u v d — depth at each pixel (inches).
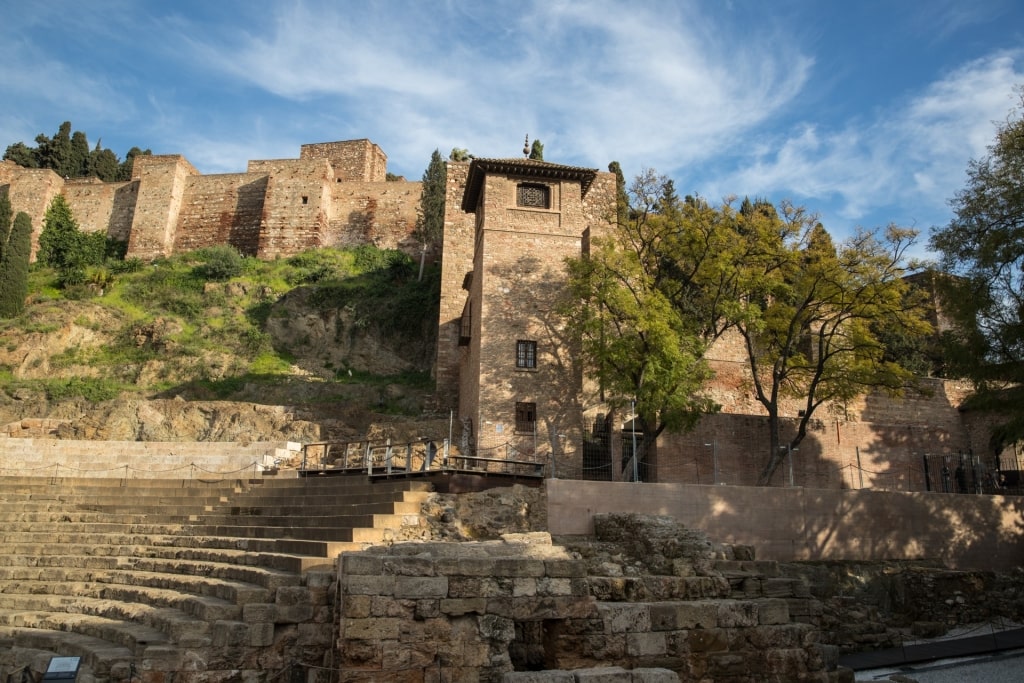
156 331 1862.7
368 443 1005.8
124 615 618.5
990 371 920.9
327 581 559.2
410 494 763.4
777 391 1194.0
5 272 1978.3
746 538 863.1
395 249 2338.8
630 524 728.3
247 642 522.0
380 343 1881.2
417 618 495.5
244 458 1295.5
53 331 1827.0
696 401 1085.1
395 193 2409.0
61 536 868.6
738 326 1177.4
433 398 1630.2
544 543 652.1
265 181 2468.0
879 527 940.6
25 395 1617.9
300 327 1913.1
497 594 517.3
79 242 2383.1
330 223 2409.0
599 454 1189.7
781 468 1218.0
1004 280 908.0
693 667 554.6
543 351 1205.7
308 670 530.3
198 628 527.8
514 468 1127.0
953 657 728.3
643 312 1044.5
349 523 732.0
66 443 1283.2
